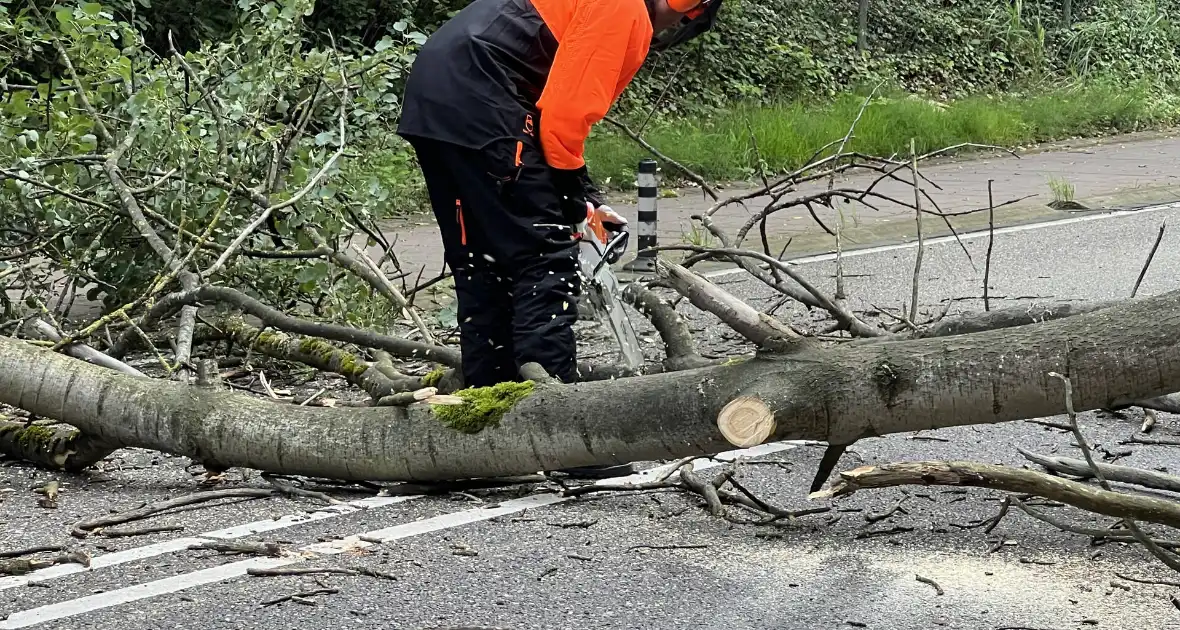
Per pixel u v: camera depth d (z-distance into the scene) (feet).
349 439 17.15
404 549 15.56
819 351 14.69
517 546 15.69
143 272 26.11
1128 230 44.11
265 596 14.11
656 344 26.76
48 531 16.16
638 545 15.74
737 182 56.34
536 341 18.26
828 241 42.70
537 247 18.19
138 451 19.70
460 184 18.20
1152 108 81.00
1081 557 15.26
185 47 57.06
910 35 88.43
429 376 20.20
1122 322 13.70
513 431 16.42
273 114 30.37
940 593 14.23
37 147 25.95
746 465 19.10
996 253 39.99
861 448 19.99
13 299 30.42
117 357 22.24
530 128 17.98
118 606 13.80
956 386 14.07
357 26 60.70
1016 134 70.13
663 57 71.56
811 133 61.16
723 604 13.96
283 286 27.20
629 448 15.85
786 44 78.69
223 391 17.89
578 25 17.61
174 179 25.16
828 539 15.94
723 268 37.96
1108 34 94.43
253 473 18.47
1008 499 15.69
